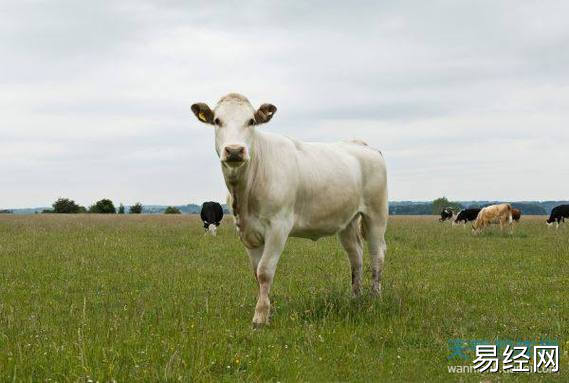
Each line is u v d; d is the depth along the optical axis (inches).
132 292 350.9
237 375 190.5
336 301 291.9
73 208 3612.2
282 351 222.5
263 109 269.4
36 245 597.0
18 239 681.0
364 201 338.6
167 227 1040.2
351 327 256.4
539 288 370.9
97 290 358.0
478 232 938.1
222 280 397.7
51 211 3627.0
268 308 270.1
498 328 268.5
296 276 412.2
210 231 834.2
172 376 177.0
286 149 289.7
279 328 258.5
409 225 1347.2
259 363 199.8
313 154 307.3
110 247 583.5
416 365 215.2
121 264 462.0
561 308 312.0
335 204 308.3
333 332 245.0
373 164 341.7
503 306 315.9
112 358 189.5
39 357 193.8
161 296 337.7
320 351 223.1
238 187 266.7
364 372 206.2
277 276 415.2
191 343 208.7
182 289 359.3
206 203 919.7
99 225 1111.0
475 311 305.3
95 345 205.5
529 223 1476.4
